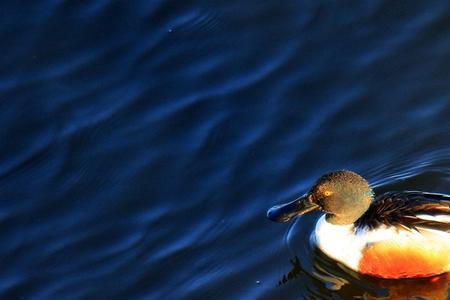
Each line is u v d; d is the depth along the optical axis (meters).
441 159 16.09
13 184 16.33
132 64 17.80
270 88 17.28
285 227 15.41
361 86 17.20
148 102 17.23
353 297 14.56
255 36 18.03
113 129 16.89
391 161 16.17
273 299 14.44
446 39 17.73
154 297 14.60
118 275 14.95
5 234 15.62
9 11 18.64
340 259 14.99
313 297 14.50
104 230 15.58
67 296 14.70
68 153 16.66
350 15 18.19
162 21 18.38
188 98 17.22
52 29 18.38
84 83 17.59
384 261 14.70
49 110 17.25
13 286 14.90
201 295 14.55
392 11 18.19
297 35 18.00
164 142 16.64
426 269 14.69
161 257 15.12
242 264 14.93
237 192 15.88
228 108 17.03
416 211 14.69
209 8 18.48
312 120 16.78
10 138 16.95
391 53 17.61
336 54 17.69
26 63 17.95
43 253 15.33
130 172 16.28
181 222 15.58
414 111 16.78
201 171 16.22
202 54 17.86
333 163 16.19
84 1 18.66
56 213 15.88
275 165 16.19
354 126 16.67
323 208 14.92
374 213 14.90
